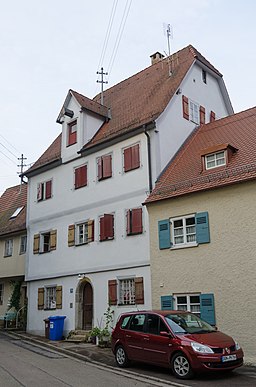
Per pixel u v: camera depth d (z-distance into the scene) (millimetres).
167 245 16516
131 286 18656
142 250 18125
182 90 21250
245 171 14797
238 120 19812
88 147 21703
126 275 18609
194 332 11422
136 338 12438
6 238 29172
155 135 18797
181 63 23062
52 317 20781
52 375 11500
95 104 23938
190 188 16125
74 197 22469
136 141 19516
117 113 23516
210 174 16125
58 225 23281
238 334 13820
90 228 20938
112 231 19719
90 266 20547
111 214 19938
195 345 10727
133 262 18375
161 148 18859
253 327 13492
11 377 11227
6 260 28594
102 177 20797
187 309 15594
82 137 22453
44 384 10266
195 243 15695
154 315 12328
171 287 16141
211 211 15398
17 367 12883
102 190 20781
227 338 11320
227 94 24719
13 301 27297
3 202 35094
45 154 26359
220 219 15070
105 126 23156
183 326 11664
